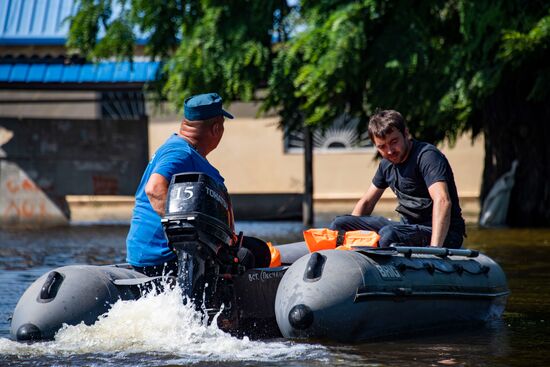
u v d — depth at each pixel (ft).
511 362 21.57
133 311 23.36
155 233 25.45
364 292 23.48
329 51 64.85
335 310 23.08
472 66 64.34
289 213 83.82
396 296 24.20
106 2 77.41
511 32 60.95
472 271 27.81
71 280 23.94
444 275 26.30
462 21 63.41
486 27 63.72
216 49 71.46
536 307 31.09
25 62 81.56
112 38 75.46
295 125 79.20
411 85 66.39
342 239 27.94
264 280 25.16
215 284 23.82
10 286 37.70
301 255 28.78
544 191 72.64
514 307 31.12
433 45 65.92
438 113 66.03
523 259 47.14
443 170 27.86
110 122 83.71
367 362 21.31
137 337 23.04
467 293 26.86
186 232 23.17
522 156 73.10
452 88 65.16
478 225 73.61
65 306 23.32
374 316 23.77
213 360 21.29
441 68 65.26
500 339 24.70
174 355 21.75
